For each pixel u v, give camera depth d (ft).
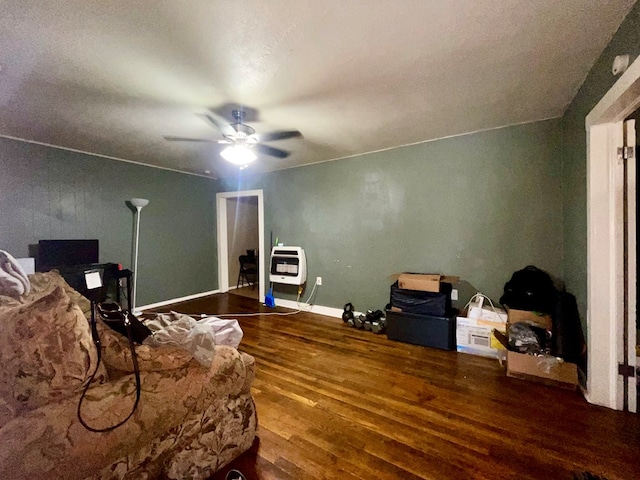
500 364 8.50
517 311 8.53
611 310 6.23
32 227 11.01
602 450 5.10
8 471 2.73
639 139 6.42
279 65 5.82
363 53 5.45
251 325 12.41
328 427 5.84
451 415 6.16
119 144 11.19
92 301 3.88
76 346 3.25
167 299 15.69
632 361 6.11
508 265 9.83
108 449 3.30
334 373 8.10
